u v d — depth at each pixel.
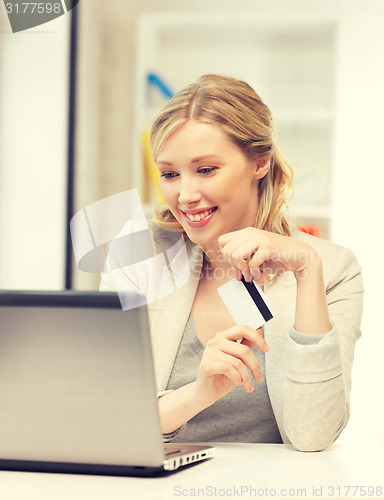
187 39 3.50
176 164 1.27
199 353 1.37
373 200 3.27
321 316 1.16
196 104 1.25
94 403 0.84
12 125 2.99
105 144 3.66
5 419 0.87
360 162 3.31
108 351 0.82
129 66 3.64
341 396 1.15
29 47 2.98
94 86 3.52
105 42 3.65
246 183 1.30
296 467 0.97
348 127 3.33
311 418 1.12
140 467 0.88
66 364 0.84
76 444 0.86
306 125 3.33
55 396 0.85
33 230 3.04
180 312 1.37
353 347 1.32
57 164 3.13
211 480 0.87
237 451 1.11
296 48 3.43
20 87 2.99
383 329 3.12
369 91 3.35
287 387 1.15
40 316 0.83
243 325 1.09
